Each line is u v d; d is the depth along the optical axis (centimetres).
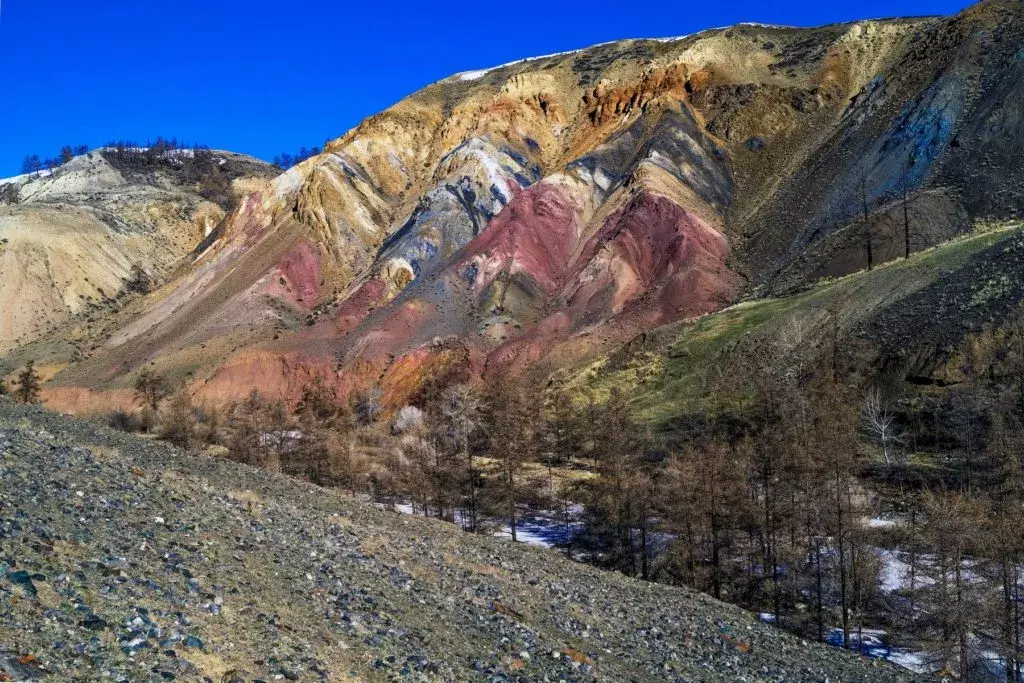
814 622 3516
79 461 2314
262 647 1299
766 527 3784
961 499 3384
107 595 1266
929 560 3428
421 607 1964
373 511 3641
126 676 1004
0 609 1066
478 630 1917
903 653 3180
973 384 5212
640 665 2066
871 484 4591
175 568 1559
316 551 2184
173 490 2367
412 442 6209
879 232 8662
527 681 1603
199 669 1110
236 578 1655
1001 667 2931
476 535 3872
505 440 5338
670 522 4281
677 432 6166
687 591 3588
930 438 5100
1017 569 2958
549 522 5278
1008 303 5622
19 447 2250
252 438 6656
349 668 1346
